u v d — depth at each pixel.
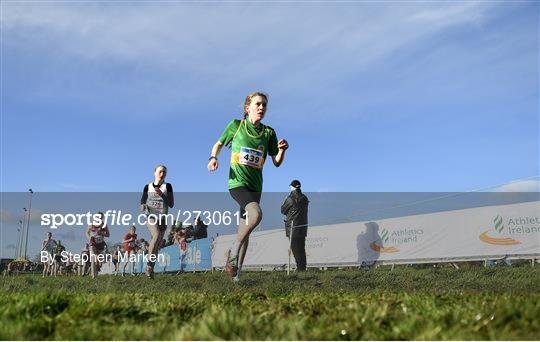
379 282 5.84
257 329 2.62
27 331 2.60
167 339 2.51
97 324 2.73
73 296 3.61
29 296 3.44
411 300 3.41
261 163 6.86
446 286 5.28
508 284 5.12
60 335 2.56
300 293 4.83
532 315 2.64
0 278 7.07
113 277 7.69
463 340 2.33
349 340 2.44
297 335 2.48
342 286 5.65
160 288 5.90
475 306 2.98
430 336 2.36
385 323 2.68
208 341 2.42
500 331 2.44
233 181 6.79
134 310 3.13
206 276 6.89
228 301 3.91
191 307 3.33
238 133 6.82
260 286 5.82
